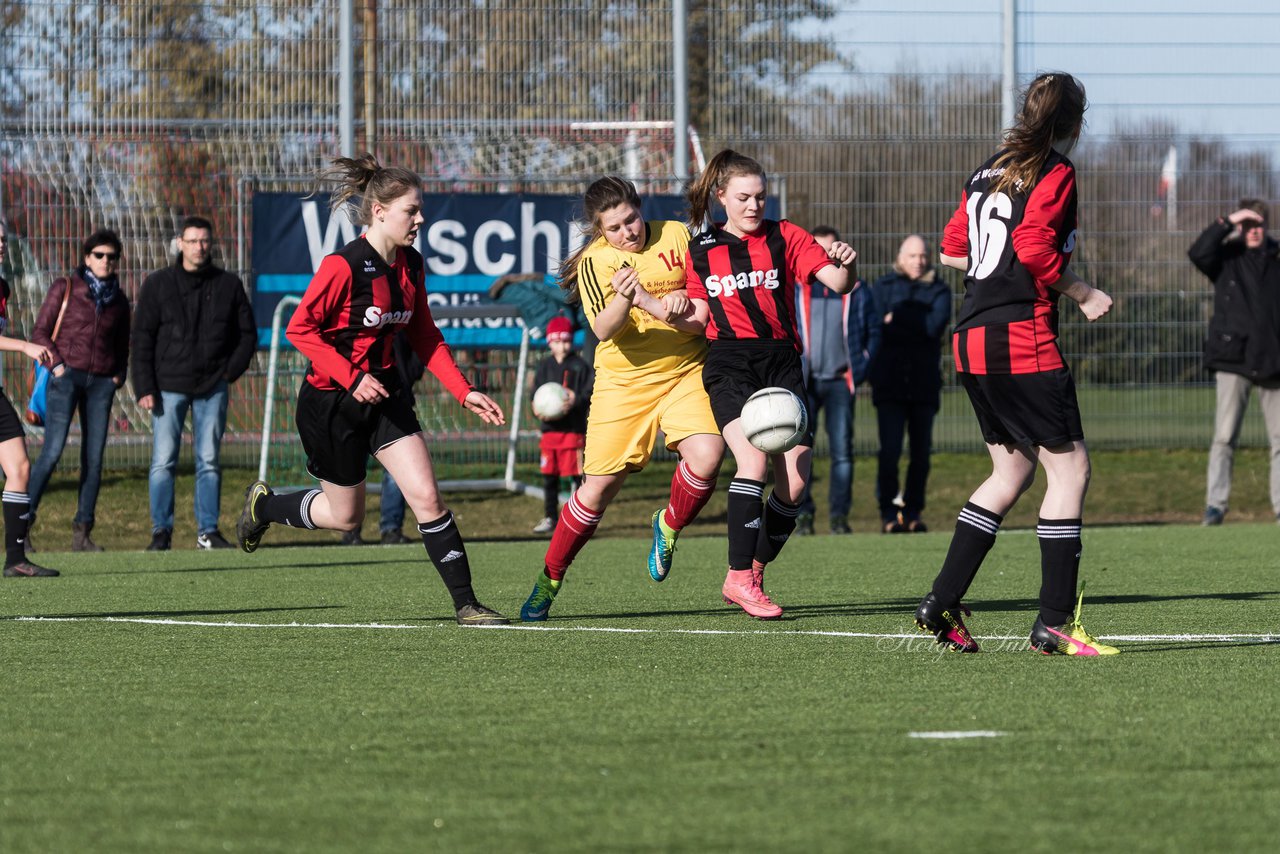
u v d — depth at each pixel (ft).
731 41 149.69
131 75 142.00
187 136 143.02
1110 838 31.04
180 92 142.92
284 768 37.60
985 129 151.23
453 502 139.64
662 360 66.13
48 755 39.29
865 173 150.82
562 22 148.97
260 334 142.82
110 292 110.73
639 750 39.29
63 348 110.42
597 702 46.26
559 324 128.57
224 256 143.33
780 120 150.41
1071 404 54.19
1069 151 54.60
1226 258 125.39
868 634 62.34
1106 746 39.47
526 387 150.71
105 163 141.28
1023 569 91.61
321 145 144.87
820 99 150.41
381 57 146.82
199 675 52.21
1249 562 94.79
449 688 49.11
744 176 64.75
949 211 151.43
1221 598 76.02
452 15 147.64
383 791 35.19
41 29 140.15
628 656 56.18
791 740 40.40
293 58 144.46
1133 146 153.17
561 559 67.21
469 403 64.49
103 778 36.73
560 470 128.77
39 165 140.26
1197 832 31.45
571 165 151.84
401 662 55.01
